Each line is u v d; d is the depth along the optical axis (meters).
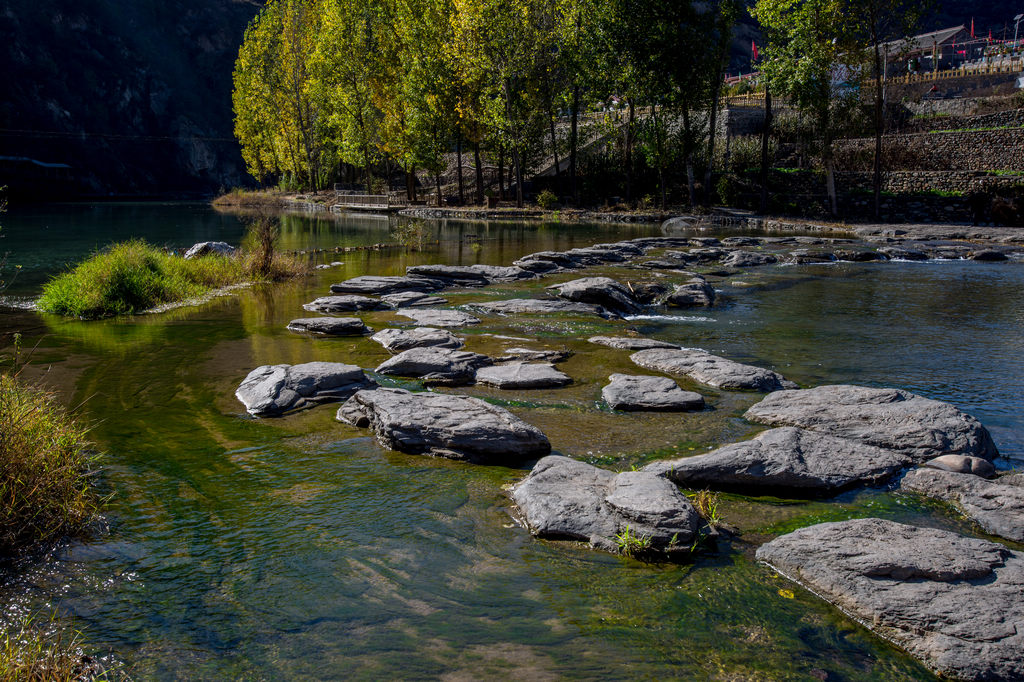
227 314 12.09
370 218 39.88
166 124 97.56
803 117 41.41
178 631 3.47
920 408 6.30
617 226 32.56
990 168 34.94
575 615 3.62
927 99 49.28
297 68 60.00
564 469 5.16
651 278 15.59
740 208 37.94
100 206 59.16
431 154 42.78
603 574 4.01
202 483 5.23
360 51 48.94
